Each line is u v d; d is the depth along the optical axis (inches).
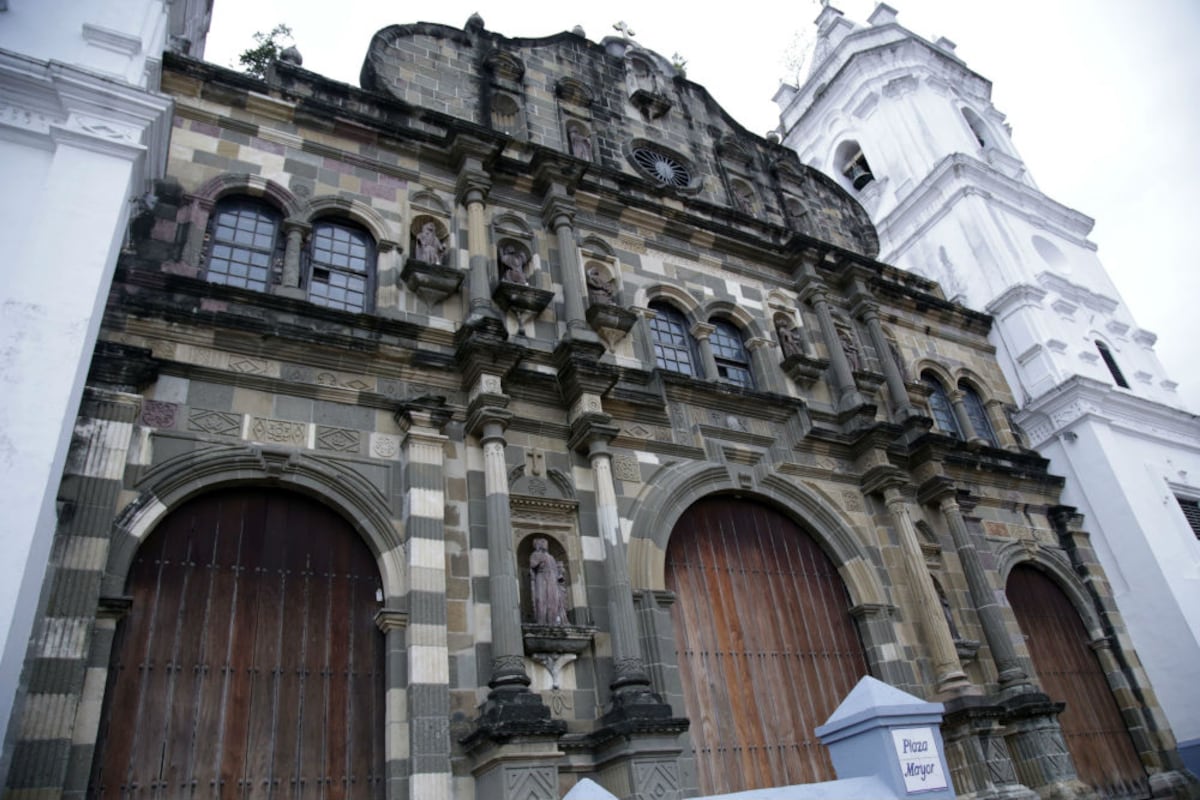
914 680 629.0
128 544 408.2
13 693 307.4
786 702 579.8
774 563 639.1
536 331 614.5
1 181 371.6
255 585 441.1
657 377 632.4
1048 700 649.0
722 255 781.3
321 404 499.2
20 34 409.4
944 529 747.4
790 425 695.1
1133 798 721.6
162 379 457.7
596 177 730.8
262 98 588.1
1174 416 976.9
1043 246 1090.1
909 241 1117.1
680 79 903.7
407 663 444.1
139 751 379.9
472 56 750.5
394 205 610.5
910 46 1232.2
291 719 419.2
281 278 543.2
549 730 422.6
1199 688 762.2
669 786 446.6
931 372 894.4
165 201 523.8
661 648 530.9
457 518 502.0
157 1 475.2
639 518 574.2
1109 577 845.8
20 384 332.2
